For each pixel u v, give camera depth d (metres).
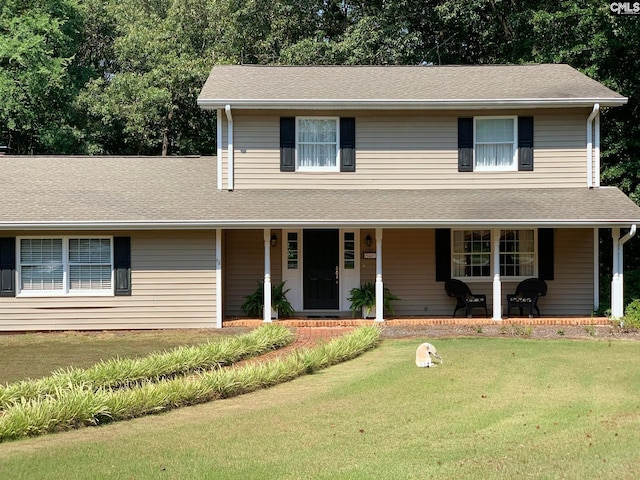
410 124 17.67
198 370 11.10
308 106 17.12
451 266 17.73
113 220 15.50
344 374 10.98
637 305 16.31
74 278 16.16
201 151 32.53
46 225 15.38
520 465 6.49
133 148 32.88
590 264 17.69
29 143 31.45
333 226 15.59
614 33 21.38
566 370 10.86
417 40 27.91
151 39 31.06
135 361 10.79
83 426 8.17
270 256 17.83
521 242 17.86
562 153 17.56
